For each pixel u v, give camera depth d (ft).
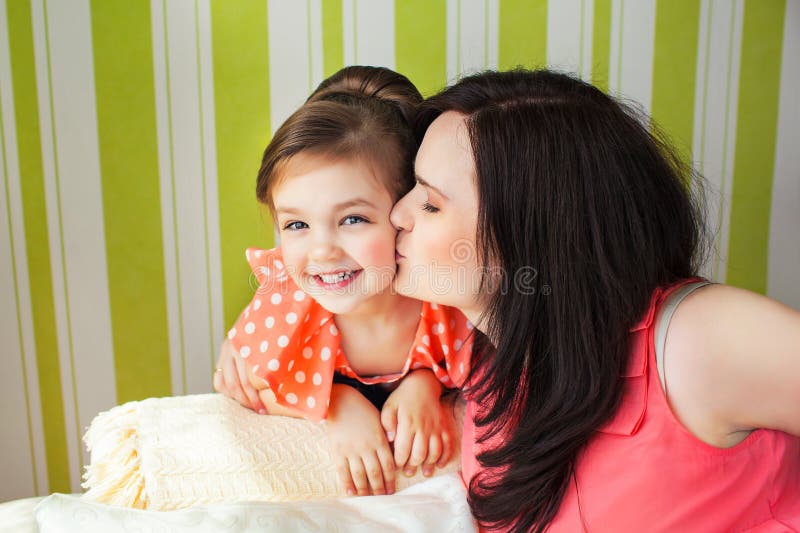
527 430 2.39
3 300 4.16
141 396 4.38
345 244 2.61
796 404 1.99
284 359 2.96
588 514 2.30
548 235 2.30
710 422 2.09
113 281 4.21
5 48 3.86
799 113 4.32
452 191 2.37
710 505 2.16
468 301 2.53
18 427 4.33
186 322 4.31
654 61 4.19
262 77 4.04
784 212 4.47
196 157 4.09
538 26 4.11
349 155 2.57
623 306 2.24
